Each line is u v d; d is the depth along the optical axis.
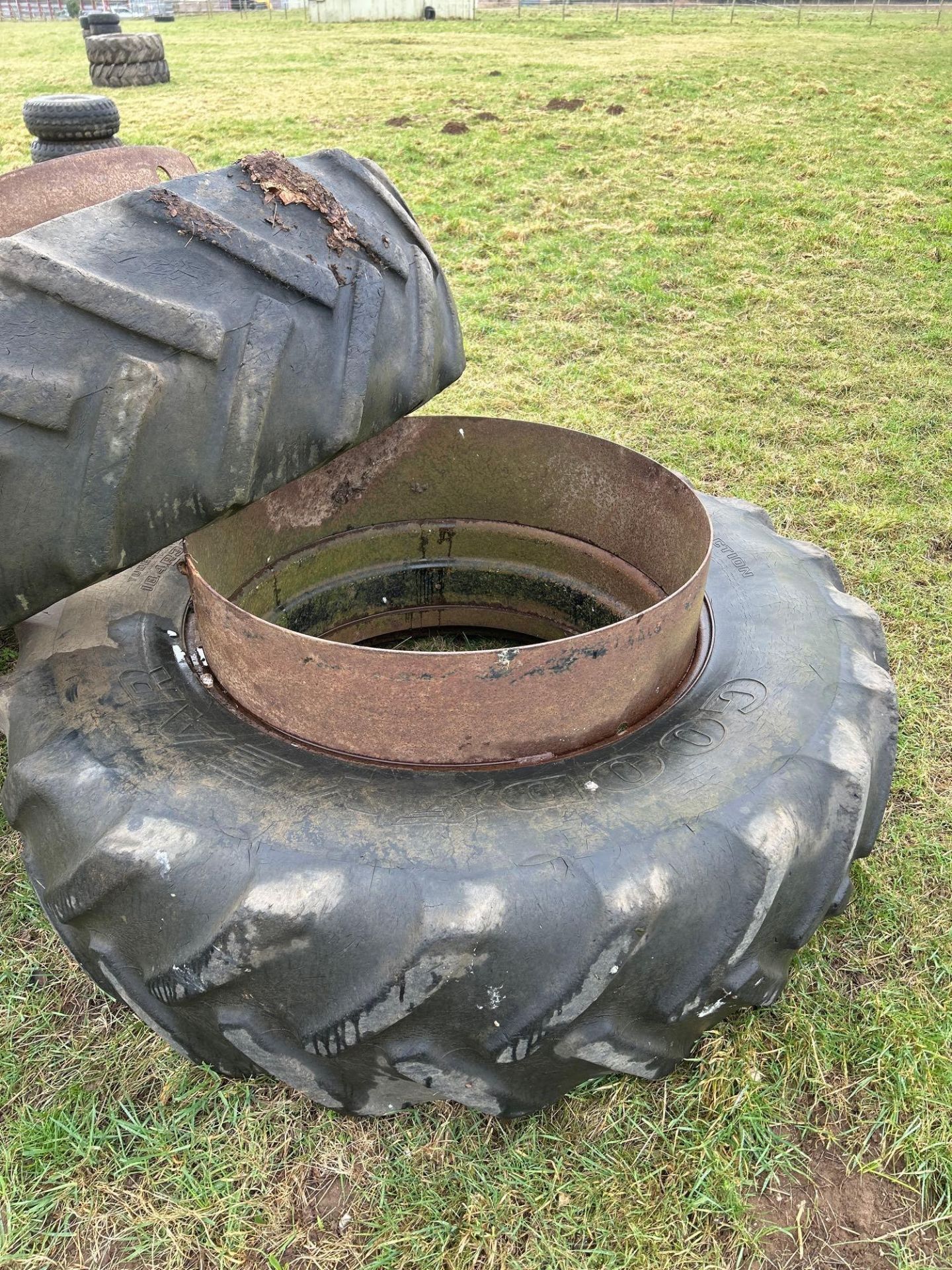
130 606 1.96
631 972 1.40
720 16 21.89
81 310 1.36
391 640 2.81
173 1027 1.57
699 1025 1.61
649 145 8.77
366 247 1.61
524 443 2.44
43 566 1.44
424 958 1.31
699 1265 1.47
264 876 1.37
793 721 1.67
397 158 8.38
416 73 12.55
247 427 1.45
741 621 1.96
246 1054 1.49
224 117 9.89
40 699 1.72
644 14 22.75
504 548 2.63
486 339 5.14
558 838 1.42
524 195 7.49
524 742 1.58
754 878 1.45
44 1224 1.51
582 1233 1.50
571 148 8.72
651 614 1.58
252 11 29.84
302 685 1.55
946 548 3.38
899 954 1.95
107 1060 1.72
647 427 4.18
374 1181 1.56
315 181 1.61
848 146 8.63
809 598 2.04
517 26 19.52
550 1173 1.57
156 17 28.70
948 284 5.89
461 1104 1.60
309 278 1.50
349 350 1.54
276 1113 1.65
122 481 1.40
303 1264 1.46
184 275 1.43
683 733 1.65
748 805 1.50
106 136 4.75
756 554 2.19
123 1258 1.47
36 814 1.60
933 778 2.40
